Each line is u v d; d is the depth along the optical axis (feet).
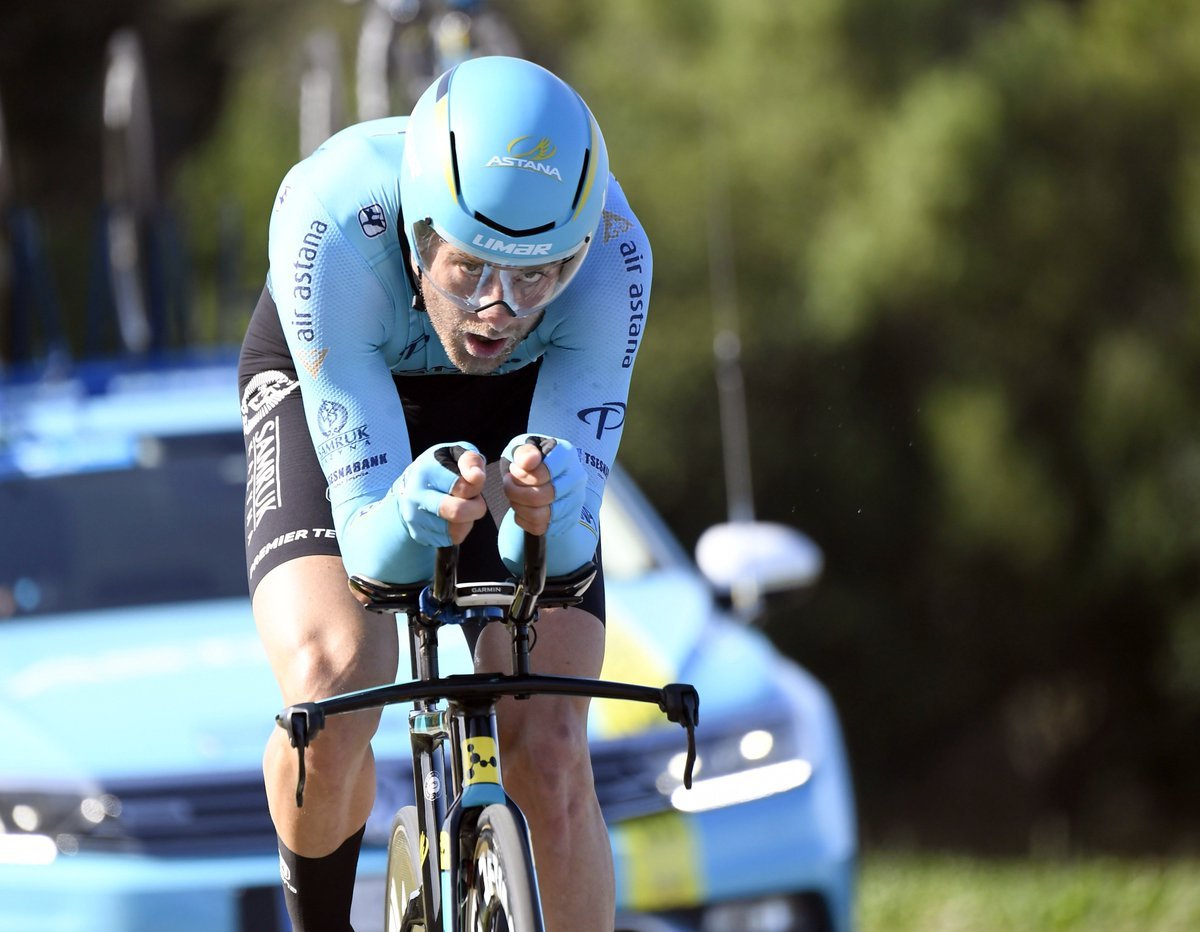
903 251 151.84
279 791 29.09
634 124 164.25
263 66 186.09
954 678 169.99
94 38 205.98
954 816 173.47
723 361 54.39
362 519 26.81
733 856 41.93
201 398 55.21
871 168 155.12
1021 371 157.17
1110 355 153.99
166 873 38.78
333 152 29.35
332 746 28.48
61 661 44.52
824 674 168.96
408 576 26.50
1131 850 168.14
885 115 157.99
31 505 51.06
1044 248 153.48
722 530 54.44
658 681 43.98
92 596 48.37
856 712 169.68
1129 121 154.20
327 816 29.14
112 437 52.80
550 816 28.94
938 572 163.73
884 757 173.68
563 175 25.41
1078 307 155.12
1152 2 157.28
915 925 64.54
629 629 46.29
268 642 29.50
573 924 28.73
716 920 41.55
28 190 202.08
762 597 52.90
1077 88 153.28
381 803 39.81
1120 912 64.85
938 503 158.61
